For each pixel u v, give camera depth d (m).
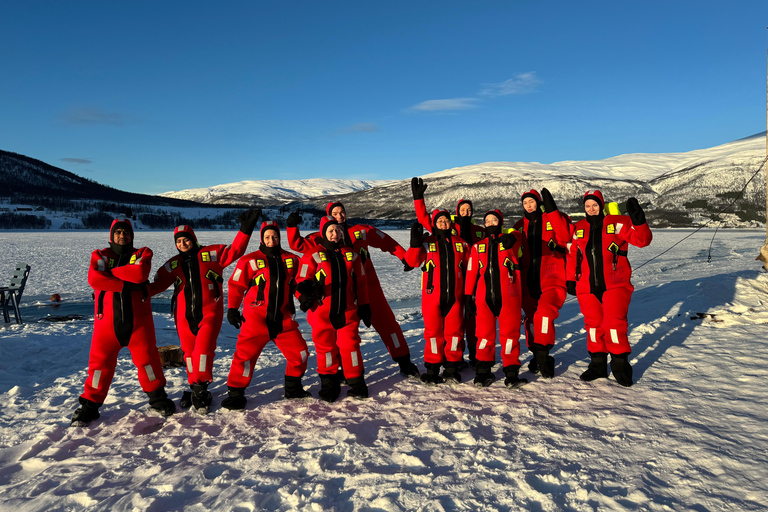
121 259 4.65
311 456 3.62
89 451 3.94
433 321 5.32
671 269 19.44
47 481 3.43
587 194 5.13
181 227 4.84
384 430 4.10
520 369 5.82
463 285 5.34
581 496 2.91
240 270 4.79
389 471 3.37
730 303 8.16
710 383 4.68
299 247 5.35
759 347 5.70
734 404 4.11
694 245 38.00
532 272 5.29
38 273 24.52
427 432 4.01
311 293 4.69
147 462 3.69
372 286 5.64
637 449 3.47
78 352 7.32
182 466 3.56
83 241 60.12
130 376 6.17
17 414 4.82
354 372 4.99
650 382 4.88
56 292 17.70
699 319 7.39
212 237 78.88
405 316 11.62
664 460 3.28
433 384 5.30
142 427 4.42
